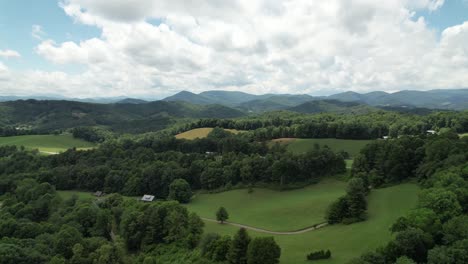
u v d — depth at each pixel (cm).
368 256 4725
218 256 6838
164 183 14188
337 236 7144
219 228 9369
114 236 10000
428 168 9306
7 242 8250
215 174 14150
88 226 10006
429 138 11950
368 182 10538
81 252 7788
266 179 13538
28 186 13375
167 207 9438
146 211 9506
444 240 4869
